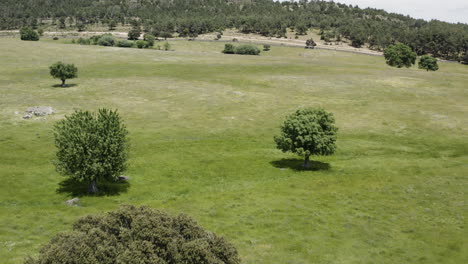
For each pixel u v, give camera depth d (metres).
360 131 67.38
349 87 98.44
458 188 41.59
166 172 47.88
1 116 69.44
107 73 108.94
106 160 40.22
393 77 110.69
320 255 27.58
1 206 36.56
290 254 27.64
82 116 42.47
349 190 41.84
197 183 44.62
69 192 41.19
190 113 75.69
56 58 128.62
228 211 35.94
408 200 38.62
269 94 91.06
